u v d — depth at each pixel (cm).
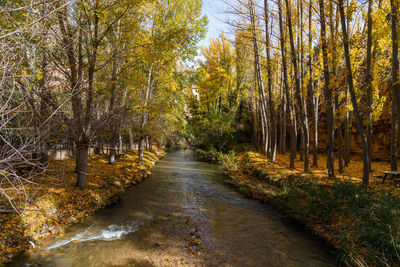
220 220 656
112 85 703
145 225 597
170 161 1991
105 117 670
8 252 411
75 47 662
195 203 812
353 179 865
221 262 434
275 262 441
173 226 599
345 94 1032
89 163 1173
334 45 783
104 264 409
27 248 442
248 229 597
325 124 1848
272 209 765
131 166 1253
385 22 805
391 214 484
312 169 1120
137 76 810
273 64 1384
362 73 988
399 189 645
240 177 1212
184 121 2688
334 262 444
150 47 776
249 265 428
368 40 840
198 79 1483
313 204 655
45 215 527
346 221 558
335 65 822
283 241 532
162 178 1229
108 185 846
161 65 1295
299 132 2205
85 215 623
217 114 2038
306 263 439
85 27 649
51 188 646
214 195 929
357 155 1546
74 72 630
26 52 365
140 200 813
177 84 1531
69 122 579
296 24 1022
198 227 599
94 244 484
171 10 1209
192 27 1134
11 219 465
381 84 1351
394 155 804
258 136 1866
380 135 1382
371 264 401
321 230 570
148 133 1333
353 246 463
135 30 796
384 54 932
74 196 661
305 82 1146
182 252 465
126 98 803
